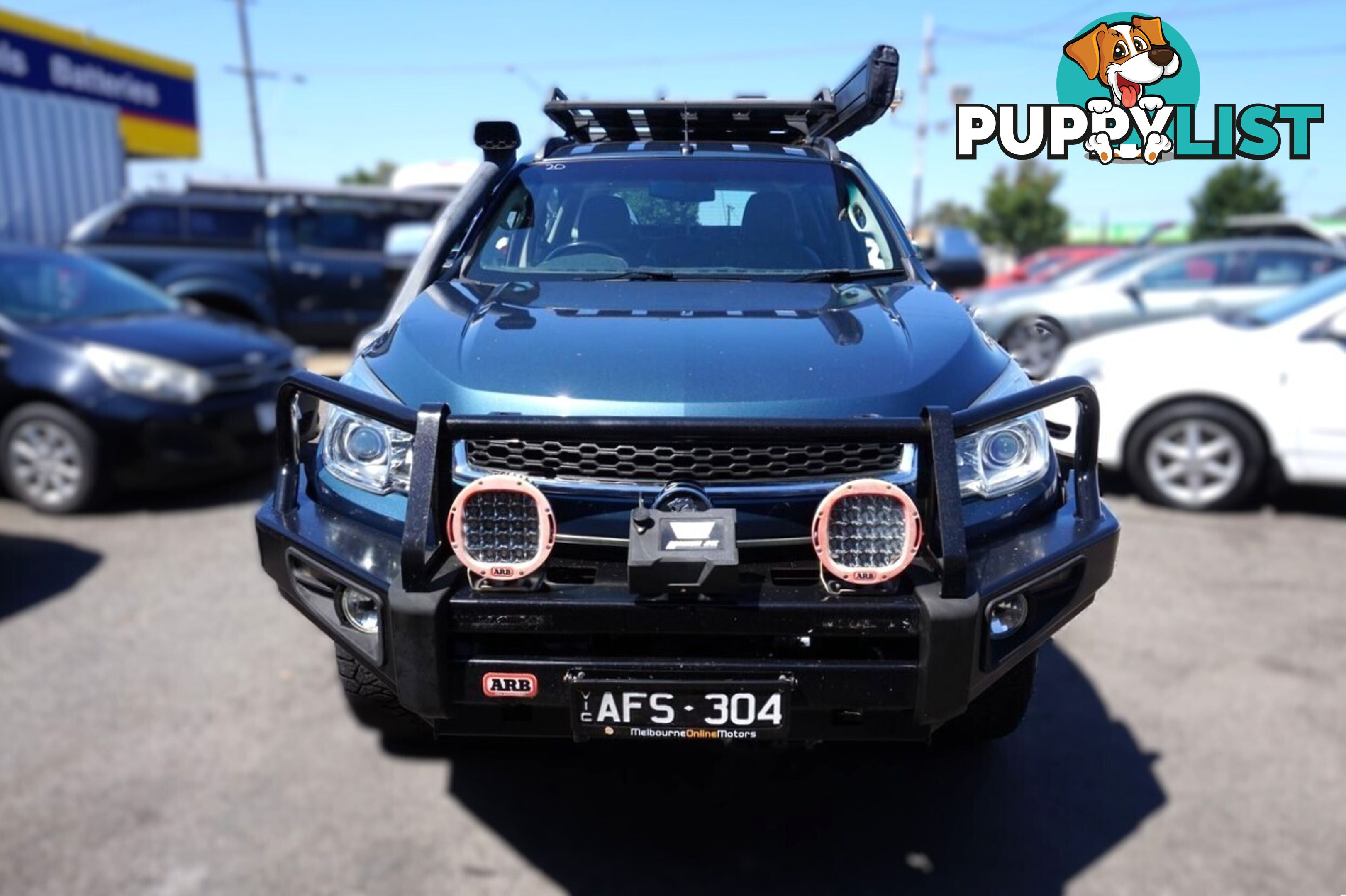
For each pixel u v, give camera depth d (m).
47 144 13.93
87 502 5.71
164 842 2.74
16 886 2.55
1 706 3.45
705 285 3.09
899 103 3.57
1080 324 9.72
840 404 2.33
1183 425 5.69
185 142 22.50
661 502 2.23
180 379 5.78
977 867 2.67
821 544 2.15
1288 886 2.58
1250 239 9.80
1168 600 4.41
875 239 3.50
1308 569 4.80
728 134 4.43
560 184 3.64
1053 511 2.53
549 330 2.61
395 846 2.75
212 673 3.73
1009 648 2.31
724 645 2.25
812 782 3.07
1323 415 5.37
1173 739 3.27
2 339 5.80
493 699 2.21
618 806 2.95
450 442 2.28
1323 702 3.50
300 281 11.28
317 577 2.43
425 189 13.52
